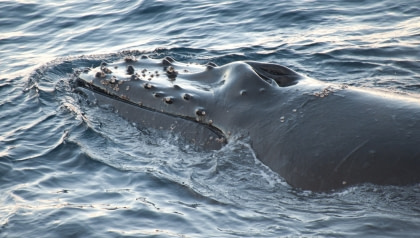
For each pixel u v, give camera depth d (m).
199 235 25.89
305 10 61.50
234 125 31.05
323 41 53.47
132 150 33.59
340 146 27.62
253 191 28.92
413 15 58.97
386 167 26.41
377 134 27.33
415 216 25.20
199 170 31.08
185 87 33.56
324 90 30.62
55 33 61.12
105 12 65.81
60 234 26.27
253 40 55.25
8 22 64.56
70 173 32.19
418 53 49.19
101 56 51.56
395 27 56.28
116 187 30.56
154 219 27.34
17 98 42.44
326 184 27.42
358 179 26.78
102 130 35.41
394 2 62.44
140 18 63.47
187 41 56.16
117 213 27.89
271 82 32.56
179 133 32.75
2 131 37.59
